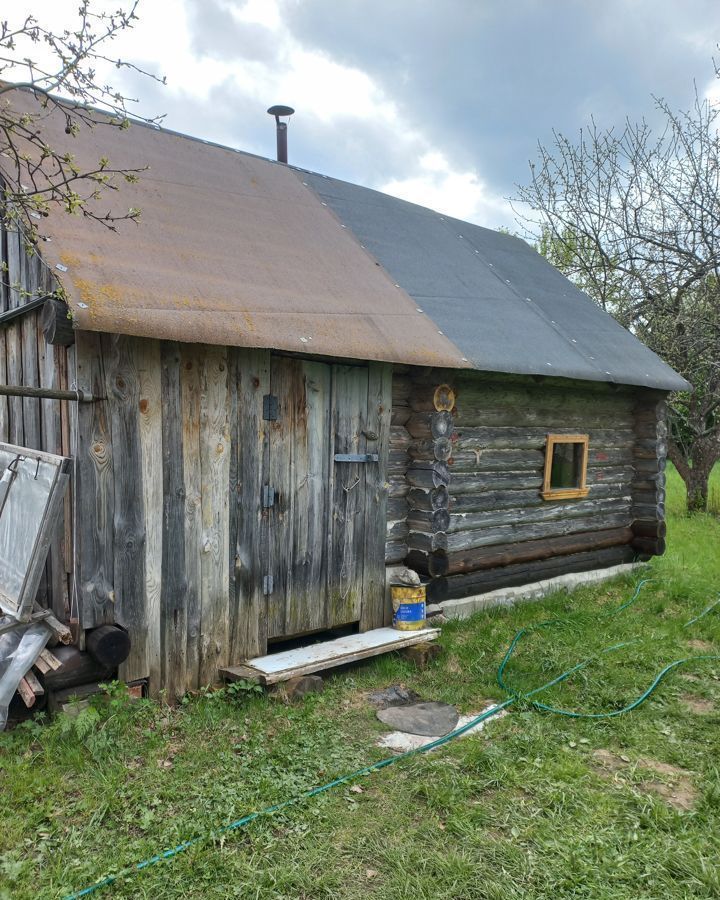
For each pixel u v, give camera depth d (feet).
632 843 10.34
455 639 19.49
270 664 15.71
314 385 17.17
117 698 13.25
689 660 18.04
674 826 10.81
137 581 13.98
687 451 46.70
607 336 27.35
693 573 28.27
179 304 13.83
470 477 21.80
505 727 14.24
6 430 16.63
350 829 10.55
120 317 12.53
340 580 18.10
